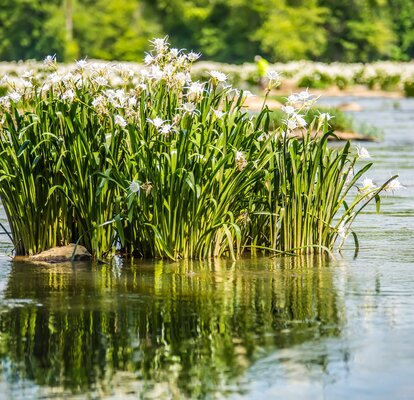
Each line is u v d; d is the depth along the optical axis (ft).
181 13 324.80
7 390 22.95
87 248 38.40
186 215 37.22
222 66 223.10
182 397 22.47
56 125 38.34
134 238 38.01
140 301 30.91
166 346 26.05
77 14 317.42
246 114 37.96
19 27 313.94
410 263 36.99
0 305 30.40
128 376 23.80
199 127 37.83
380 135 106.01
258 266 36.32
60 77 38.73
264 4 324.60
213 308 29.99
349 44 335.47
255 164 36.83
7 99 38.75
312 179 38.60
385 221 47.80
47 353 25.53
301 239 38.81
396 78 213.46
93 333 27.30
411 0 353.31
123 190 36.99
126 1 318.24
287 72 219.82
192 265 36.45
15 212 38.60
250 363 24.66
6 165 38.22
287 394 22.59
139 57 310.86
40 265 36.73
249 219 38.01
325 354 25.29
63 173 37.73
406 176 67.51
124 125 36.55
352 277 34.42
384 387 23.00
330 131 38.58
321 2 336.29
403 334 26.99
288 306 30.19
